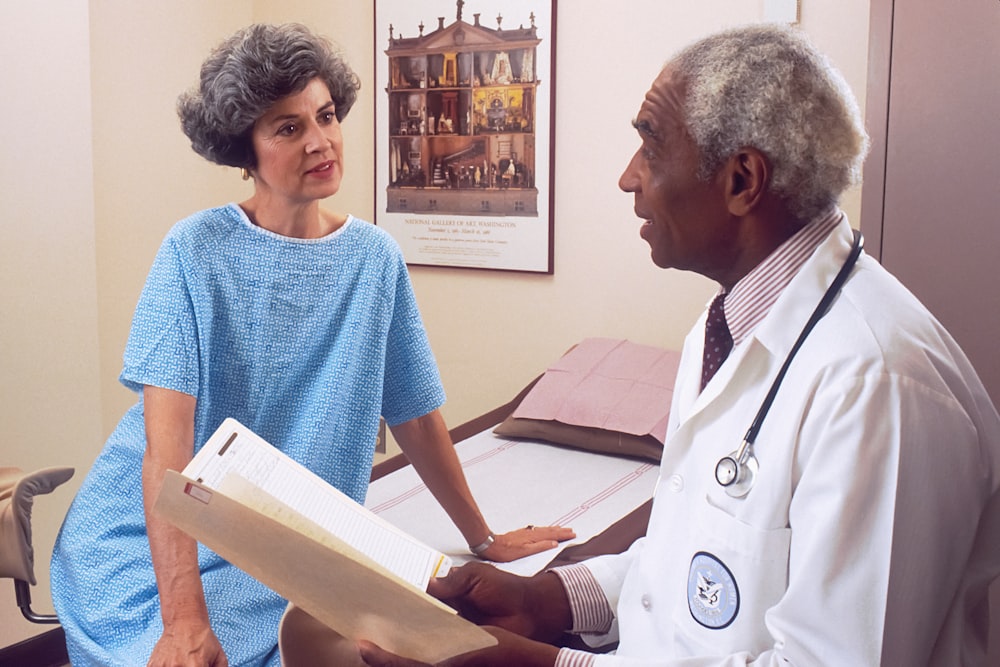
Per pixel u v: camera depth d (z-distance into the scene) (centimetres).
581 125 313
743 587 101
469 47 328
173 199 347
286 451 181
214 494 101
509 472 259
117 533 177
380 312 186
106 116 320
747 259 111
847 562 92
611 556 138
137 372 167
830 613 92
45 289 288
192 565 153
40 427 291
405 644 106
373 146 356
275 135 169
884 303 101
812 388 98
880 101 195
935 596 95
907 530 92
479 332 342
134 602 166
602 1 304
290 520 114
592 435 273
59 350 294
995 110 184
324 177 172
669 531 116
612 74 305
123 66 324
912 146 193
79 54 291
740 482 102
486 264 336
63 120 288
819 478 94
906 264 196
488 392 344
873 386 93
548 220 321
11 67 275
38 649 301
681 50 110
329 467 183
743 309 110
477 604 128
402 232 351
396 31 341
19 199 280
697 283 301
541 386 291
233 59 165
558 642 134
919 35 190
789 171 102
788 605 95
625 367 288
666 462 118
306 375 182
